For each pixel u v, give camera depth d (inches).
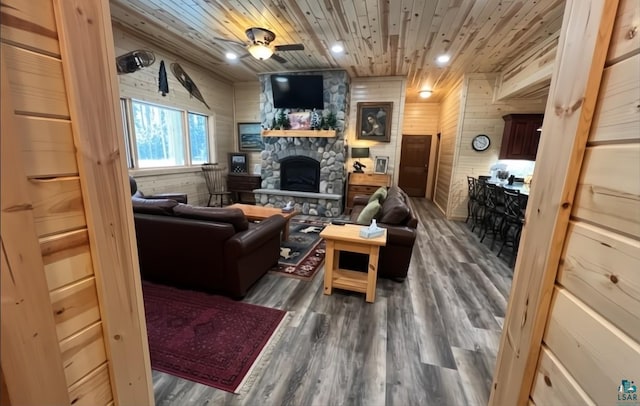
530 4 109.4
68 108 25.6
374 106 231.9
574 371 24.1
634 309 19.5
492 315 92.9
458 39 144.9
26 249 21.9
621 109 20.5
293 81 213.0
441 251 152.9
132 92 168.1
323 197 219.8
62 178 25.8
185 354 72.2
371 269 96.0
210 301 96.1
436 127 316.8
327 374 66.9
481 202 183.3
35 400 23.8
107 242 29.9
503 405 34.0
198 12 127.3
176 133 210.2
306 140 229.3
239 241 90.5
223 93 254.4
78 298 28.3
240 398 60.4
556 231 26.0
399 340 79.4
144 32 154.3
